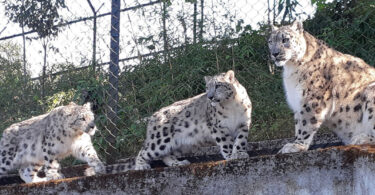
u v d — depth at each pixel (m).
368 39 7.49
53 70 8.85
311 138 5.92
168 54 8.59
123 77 8.03
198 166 5.43
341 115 5.88
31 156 7.39
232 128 6.77
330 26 8.02
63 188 5.97
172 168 5.54
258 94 7.78
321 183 4.95
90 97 8.14
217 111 6.71
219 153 6.99
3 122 8.88
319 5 8.27
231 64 8.33
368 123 5.48
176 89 8.23
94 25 8.18
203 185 5.39
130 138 7.69
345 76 5.89
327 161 4.94
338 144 6.34
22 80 9.01
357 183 4.78
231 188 5.28
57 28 8.48
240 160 5.27
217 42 8.48
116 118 7.59
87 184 5.86
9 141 7.55
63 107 7.25
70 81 8.71
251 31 8.42
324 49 6.07
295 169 5.04
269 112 7.66
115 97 7.59
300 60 5.99
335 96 5.90
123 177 5.72
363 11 7.84
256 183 5.18
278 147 6.62
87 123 7.09
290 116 7.45
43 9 8.51
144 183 5.63
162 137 6.84
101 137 7.46
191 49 8.53
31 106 8.88
